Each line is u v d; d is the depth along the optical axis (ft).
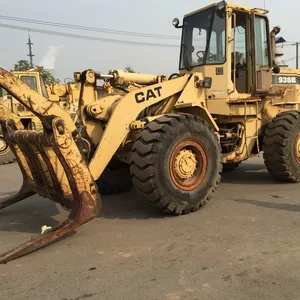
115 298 8.47
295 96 21.89
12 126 15.19
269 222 13.43
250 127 19.69
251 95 19.25
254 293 8.48
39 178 14.69
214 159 15.47
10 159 34.50
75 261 10.56
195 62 19.20
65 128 11.56
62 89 42.39
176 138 14.11
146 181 13.66
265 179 21.66
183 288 8.81
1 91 35.96
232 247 11.18
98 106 15.14
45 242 11.24
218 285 8.90
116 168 18.65
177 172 14.32
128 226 13.51
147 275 9.53
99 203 12.33
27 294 8.77
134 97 14.75
